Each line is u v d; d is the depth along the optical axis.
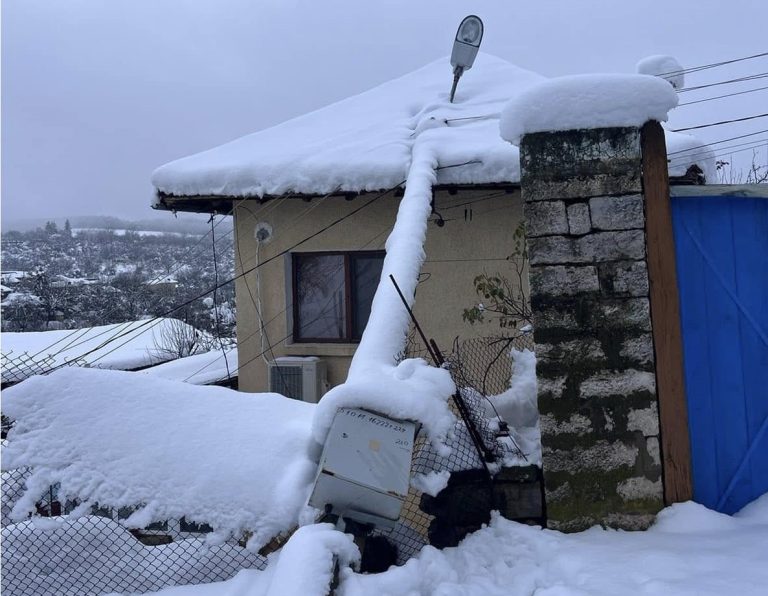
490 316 5.73
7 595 3.06
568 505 3.25
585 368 3.27
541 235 3.31
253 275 6.39
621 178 3.26
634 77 3.26
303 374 6.08
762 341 3.36
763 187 3.31
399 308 3.63
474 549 3.08
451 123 6.27
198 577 3.09
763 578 2.57
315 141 6.45
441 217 5.83
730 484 3.34
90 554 3.16
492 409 3.75
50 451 3.13
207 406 3.38
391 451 2.86
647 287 3.24
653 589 2.52
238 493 3.03
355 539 2.90
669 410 3.24
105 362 8.55
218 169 5.88
